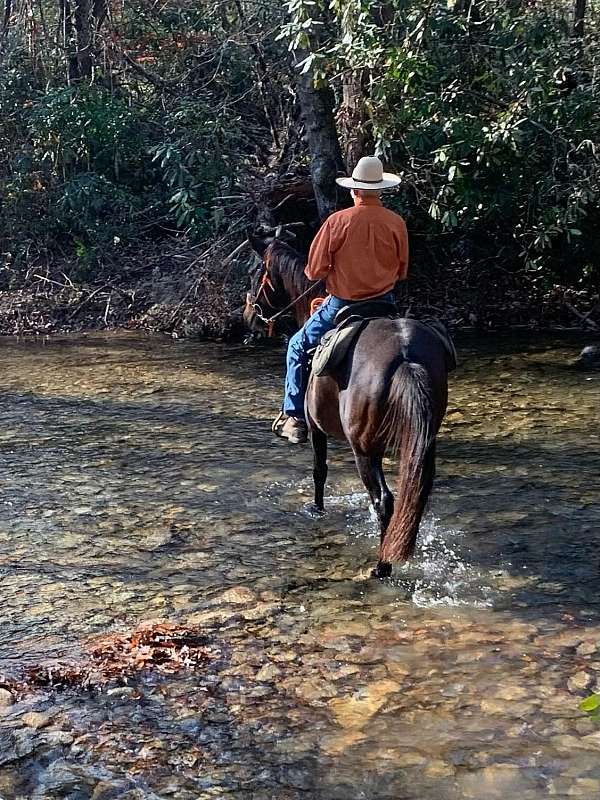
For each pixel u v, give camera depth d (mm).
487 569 6027
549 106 12070
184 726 4441
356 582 5887
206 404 10047
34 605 5684
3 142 16594
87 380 11133
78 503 7316
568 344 12367
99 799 3955
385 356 5328
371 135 13070
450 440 8680
